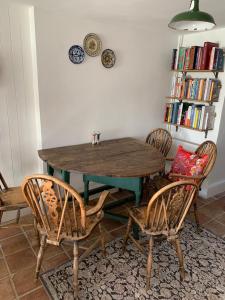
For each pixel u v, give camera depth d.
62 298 1.67
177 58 3.29
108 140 3.06
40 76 2.39
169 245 2.24
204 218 2.71
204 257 2.11
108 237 2.33
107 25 2.71
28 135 2.57
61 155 2.40
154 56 3.24
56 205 1.54
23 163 2.61
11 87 2.35
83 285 1.78
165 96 3.57
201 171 2.33
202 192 3.21
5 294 1.70
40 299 1.66
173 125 3.63
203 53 2.88
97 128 2.99
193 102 3.33
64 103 2.63
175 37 3.36
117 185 2.22
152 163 2.23
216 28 2.87
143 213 1.94
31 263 1.98
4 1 2.07
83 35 2.57
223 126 3.07
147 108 3.42
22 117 2.48
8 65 2.28
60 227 1.57
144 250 2.08
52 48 2.40
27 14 2.25
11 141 2.47
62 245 2.17
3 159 2.47
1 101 2.32
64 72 2.54
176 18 1.59
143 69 3.19
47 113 2.54
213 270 1.96
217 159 3.16
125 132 3.29
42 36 2.31
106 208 2.63
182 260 1.82
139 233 2.35
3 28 2.17
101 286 1.77
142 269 1.95
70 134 2.77
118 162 2.24
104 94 2.92
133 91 3.19
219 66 2.84
